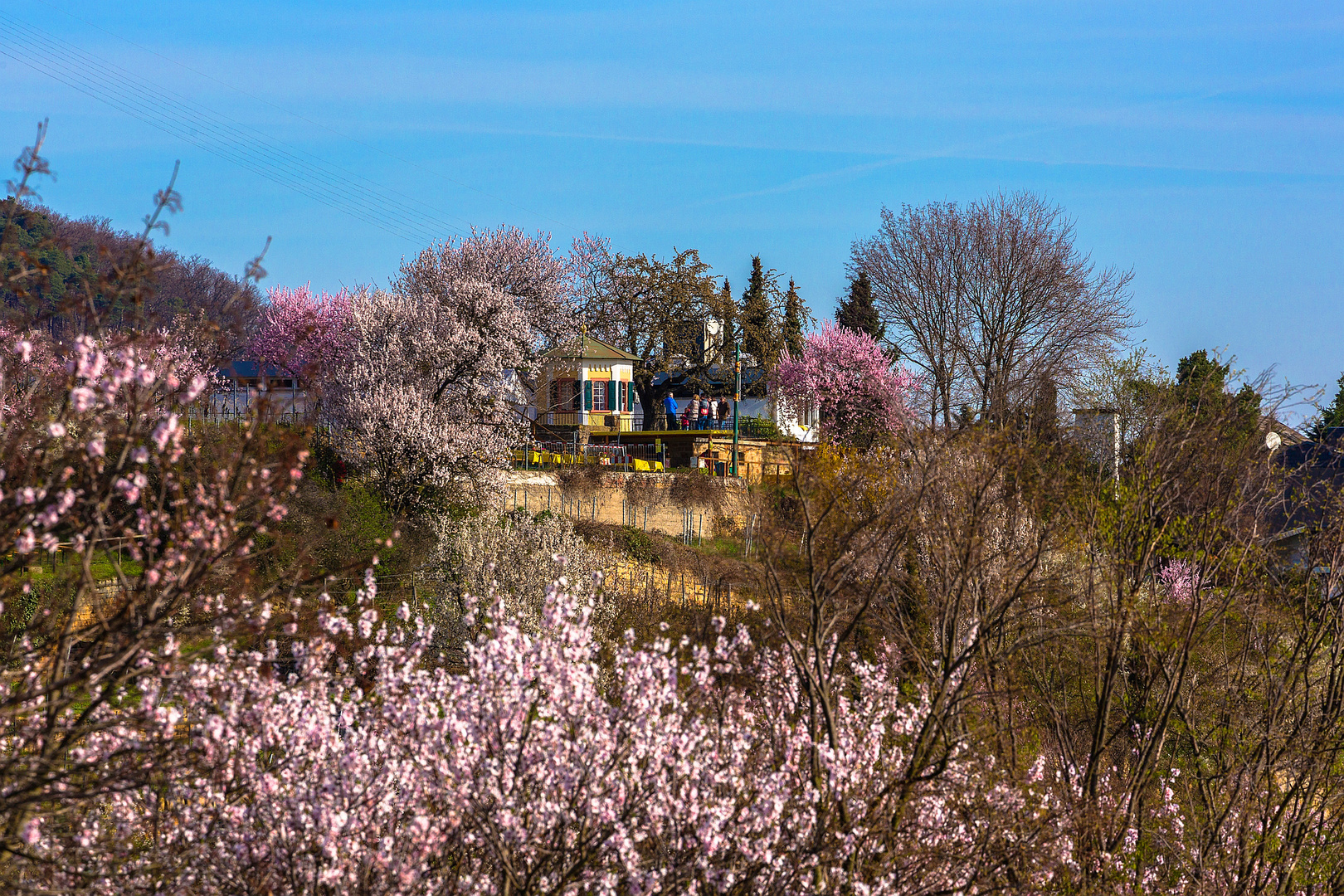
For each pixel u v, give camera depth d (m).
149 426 4.06
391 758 4.85
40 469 3.96
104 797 4.62
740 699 6.25
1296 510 9.83
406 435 21.75
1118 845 8.16
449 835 4.67
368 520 16.17
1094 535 8.56
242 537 4.09
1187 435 9.05
